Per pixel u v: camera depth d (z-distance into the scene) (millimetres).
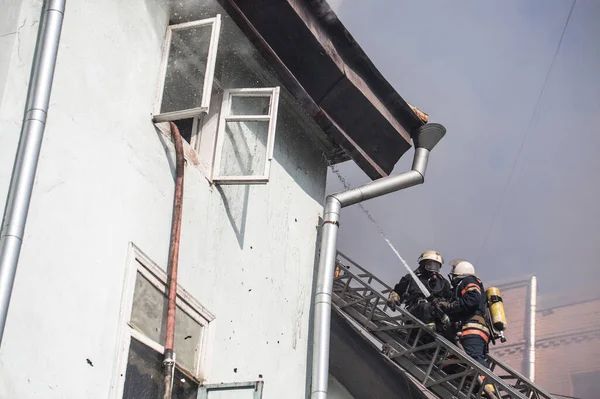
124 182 7707
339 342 11688
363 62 10617
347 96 10672
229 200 9367
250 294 9406
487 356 11469
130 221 7688
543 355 29281
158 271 7926
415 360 11102
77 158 7207
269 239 9984
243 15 9305
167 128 8516
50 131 6984
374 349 11461
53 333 6578
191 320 8406
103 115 7625
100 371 6957
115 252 7414
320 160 11445
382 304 11391
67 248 6898
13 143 6566
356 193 10891
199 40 8648
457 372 11250
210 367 8500
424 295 11344
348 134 10992
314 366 9820
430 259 11547
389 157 11492
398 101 11133
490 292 11523
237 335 9039
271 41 9883
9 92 6648
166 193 8258
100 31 7805
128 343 7340
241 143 9336
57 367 6547
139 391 7426
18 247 6227
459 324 11375
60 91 7188
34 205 6668
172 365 7523
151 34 8492
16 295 6336
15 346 6238
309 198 11008
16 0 6996
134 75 8148
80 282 6949
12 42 6809
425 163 11336
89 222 7191
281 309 9898
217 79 9766
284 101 10719
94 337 6969
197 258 8633
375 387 11664
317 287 10297
